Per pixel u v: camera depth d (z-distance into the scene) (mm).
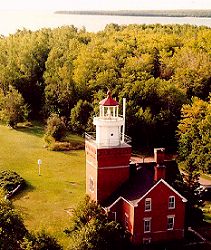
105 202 57938
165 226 56000
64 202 69312
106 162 57188
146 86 106125
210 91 116062
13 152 94625
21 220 48562
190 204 60188
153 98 106438
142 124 101000
